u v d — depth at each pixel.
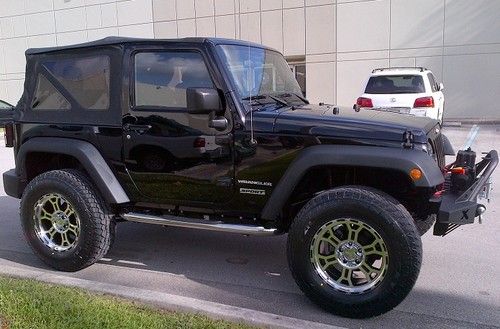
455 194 3.87
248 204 4.15
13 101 25.77
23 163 4.96
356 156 3.66
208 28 20.73
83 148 4.52
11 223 6.49
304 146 3.87
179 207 4.45
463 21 16.89
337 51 18.80
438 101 12.60
